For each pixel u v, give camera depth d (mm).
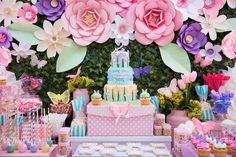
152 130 2752
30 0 3230
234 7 3266
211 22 3244
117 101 2855
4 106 2508
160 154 2369
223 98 2863
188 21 3262
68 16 3219
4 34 3193
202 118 3039
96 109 2738
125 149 2494
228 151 2393
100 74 3248
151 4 3213
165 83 3264
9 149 2338
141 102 2785
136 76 3254
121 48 3195
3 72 3043
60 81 3250
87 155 2389
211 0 3260
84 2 3211
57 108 3039
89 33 3215
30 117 2717
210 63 3232
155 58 3264
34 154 2305
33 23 3236
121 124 2746
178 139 2602
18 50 3203
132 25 3223
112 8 3209
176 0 3227
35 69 3248
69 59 3234
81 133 2756
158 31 3221
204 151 2303
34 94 3193
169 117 3029
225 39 3242
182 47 3248
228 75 3158
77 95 3055
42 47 3225
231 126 2639
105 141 2713
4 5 3215
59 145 2594
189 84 3125
